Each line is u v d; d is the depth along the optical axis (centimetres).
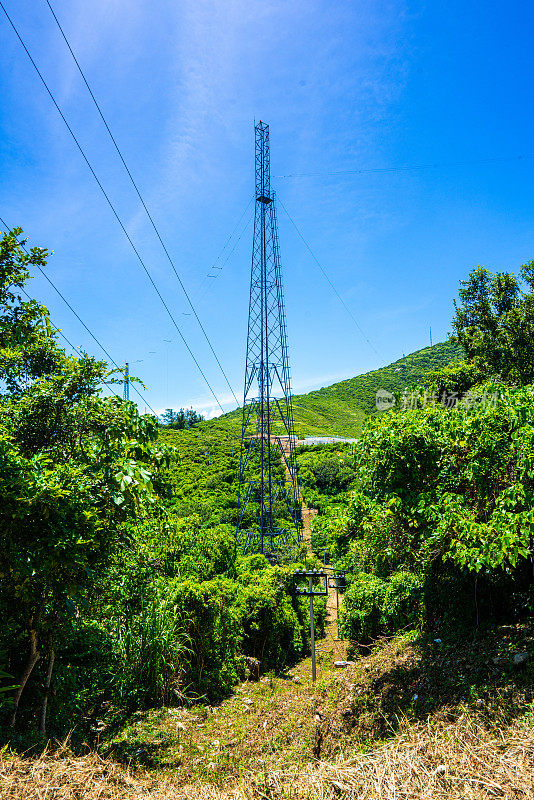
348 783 358
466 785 320
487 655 628
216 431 6247
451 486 698
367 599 1169
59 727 659
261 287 2822
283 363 2986
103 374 635
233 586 1249
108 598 775
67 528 430
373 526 827
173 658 884
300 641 1395
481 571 711
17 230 510
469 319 2547
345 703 715
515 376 2070
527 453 588
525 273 2227
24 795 351
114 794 405
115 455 491
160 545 887
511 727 406
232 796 404
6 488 407
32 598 457
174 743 668
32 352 639
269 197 2945
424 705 574
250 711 855
